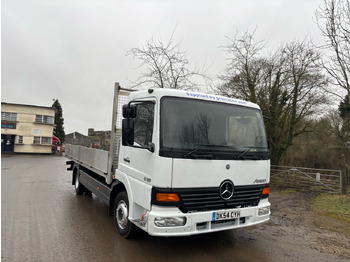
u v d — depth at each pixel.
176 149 3.38
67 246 4.01
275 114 12.81
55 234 4.51
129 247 4.02
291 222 5.86
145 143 3.70
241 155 3.90
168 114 3.50
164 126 3.43
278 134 13.20
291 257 3.92
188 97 3.71
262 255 3.95
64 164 20.00
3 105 30.75
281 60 12.64
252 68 13.02
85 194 8.01
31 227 4.84
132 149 4.08
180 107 3.61
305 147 16.83
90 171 6.88
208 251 4.02
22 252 3.75
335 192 9.84
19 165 17.72
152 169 3.43
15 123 31.14
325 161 16.27
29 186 9.30
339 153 14.52
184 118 3.59
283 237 4.83
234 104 4.14
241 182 3.89
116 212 4.61
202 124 3.70
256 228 5.35
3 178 11.12
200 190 3.49
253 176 4.05
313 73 12.16
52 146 34.38
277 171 12.23
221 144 3.77
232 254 3.95
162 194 3.29
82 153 7.34
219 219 3.56
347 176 10.74
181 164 3.38
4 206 6.29
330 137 14.95
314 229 5.37
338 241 4.68
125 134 3.65
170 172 3.32
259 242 4.52
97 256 3.68
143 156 3.71
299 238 4.80
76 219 5.43
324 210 6.96
